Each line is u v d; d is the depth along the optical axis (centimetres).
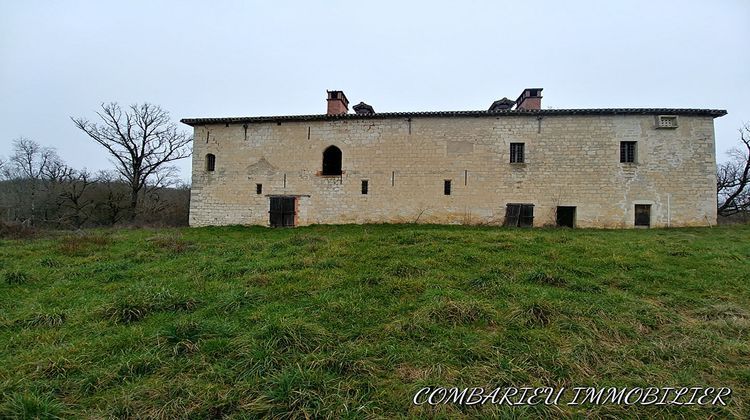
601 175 1614
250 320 521
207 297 619
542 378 390
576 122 1639
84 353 435
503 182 1672
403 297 609
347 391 363
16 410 324
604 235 1294
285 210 1806
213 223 1862
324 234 1438
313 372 383
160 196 3125
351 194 1772
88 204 2677
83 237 1277
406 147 1742
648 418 332
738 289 660
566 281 671
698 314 556
